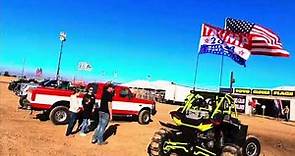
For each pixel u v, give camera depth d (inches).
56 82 1077.8
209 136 358.3
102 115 449.4
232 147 362.0
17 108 774.5
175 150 368.5
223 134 378.0
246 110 1942.7
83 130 498.6
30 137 442.9
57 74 1222.9
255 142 426.9
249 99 1943.9
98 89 627.8
